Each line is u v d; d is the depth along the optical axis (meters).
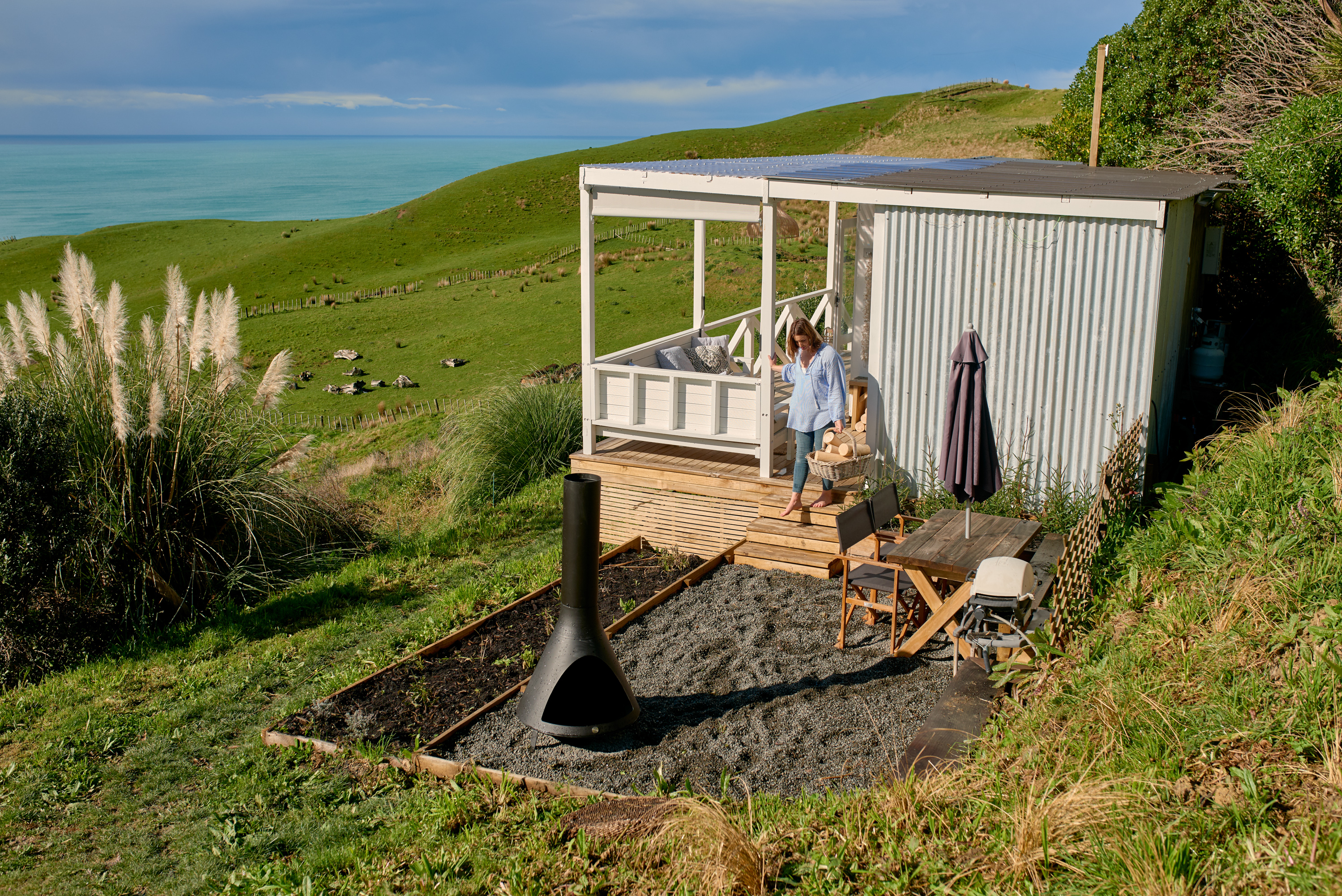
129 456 8.87
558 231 72.25
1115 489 6.49
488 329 37.91
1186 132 14.20
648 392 8.91
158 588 8.72
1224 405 9.28
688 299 34.78
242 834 4.69
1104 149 15.85
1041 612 5.14
